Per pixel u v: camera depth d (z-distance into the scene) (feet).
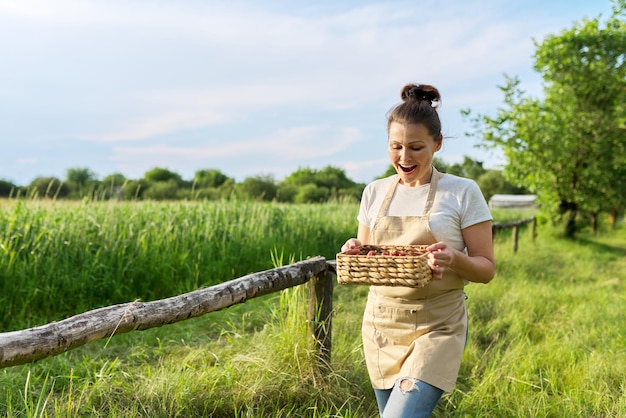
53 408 10.57
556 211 58.23
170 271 22.16
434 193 7.56
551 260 37.93
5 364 6.47
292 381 11.22
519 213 88.63
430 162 7.53
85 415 10.03
